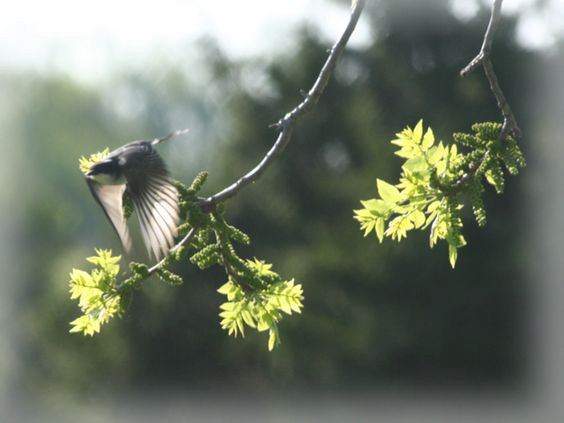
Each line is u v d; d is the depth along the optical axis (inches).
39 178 2738.7
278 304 272.1
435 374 1258.6
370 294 1251.8
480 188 265.4
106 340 1273.4
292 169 1349.7
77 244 1423.5
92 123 2970.0
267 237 1333.7
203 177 264.4
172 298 1258.0
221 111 1424.7
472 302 1240.8
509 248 1243.2
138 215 261.1
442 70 1350.9
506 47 1338.6
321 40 1389.0
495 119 1339.8
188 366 1280.8
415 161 266.2
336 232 1286.9
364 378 1259.2
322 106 1362.0
